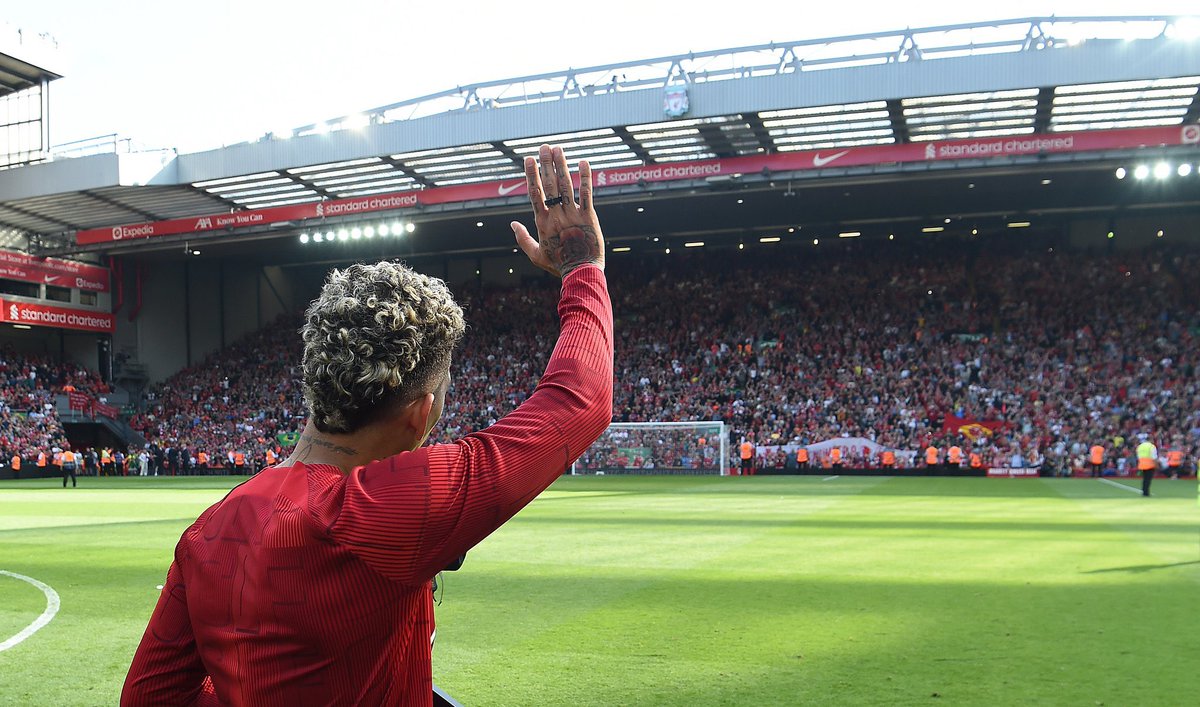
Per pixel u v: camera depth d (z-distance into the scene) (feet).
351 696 3.99
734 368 122.42
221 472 125.80
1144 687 15.64
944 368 112.88
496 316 143.13
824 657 17.88
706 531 42.16
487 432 4.07
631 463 108.47
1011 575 28.07
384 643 4.00
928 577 27.81
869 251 133.90
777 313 129.29
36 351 135.33
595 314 4.52
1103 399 102.94
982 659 17.61
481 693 15.56
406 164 103.45
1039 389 106.11
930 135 95.25
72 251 126.93
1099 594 24.64
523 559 32.68
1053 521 45.44
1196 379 103.40
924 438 102.01
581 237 4.74
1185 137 79.77
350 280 4.33
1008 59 79.00
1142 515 48.39
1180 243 120.88
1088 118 89.10
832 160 89.76
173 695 4.44
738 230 131.13
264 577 3.88
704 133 94.32
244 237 116.26
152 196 112.78
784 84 84.89
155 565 32.86
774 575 28.48
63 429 129.80
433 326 4.28
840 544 36.55
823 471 103.14
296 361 143.64
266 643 3.90
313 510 3.90
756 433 110.11
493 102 95.50
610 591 25.77
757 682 16.08
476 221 122.11
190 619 4.27
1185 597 24.11
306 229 114.11
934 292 124.67
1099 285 118.52
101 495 76.28
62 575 30.53
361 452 4.35
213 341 152.35
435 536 3.80
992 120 89.51
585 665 17.40
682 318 132.87
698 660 17.74
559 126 92.02
